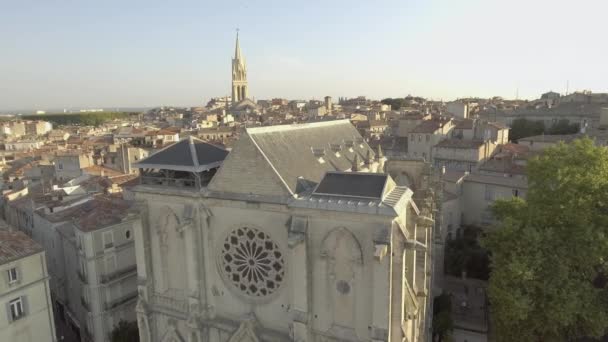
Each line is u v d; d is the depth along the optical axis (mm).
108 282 54219
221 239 37688
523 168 82688
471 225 82312
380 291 30359
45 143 189625
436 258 63906
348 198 31703
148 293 41594
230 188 36438
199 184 37750
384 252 29188
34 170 109688
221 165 36844
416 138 116250
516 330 45500
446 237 77688
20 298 44906
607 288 46469
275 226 34812
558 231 46906
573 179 48031
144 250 41000
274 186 34531
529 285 43938
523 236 45438
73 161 103625
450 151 102875
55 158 104812
